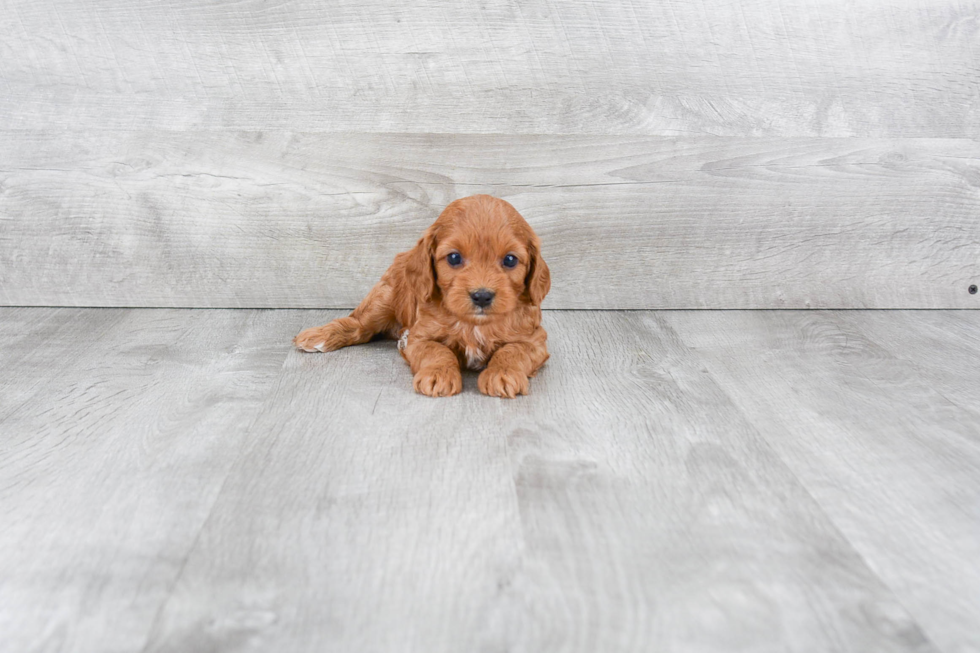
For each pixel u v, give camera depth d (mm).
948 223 2750
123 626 1147
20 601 1196
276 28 2494
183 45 2504
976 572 1307
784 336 2514
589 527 1414
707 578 1275
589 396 2006
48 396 1952
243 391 2002
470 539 1370
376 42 2518
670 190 2660
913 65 2617
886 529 1429
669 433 1799
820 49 2588
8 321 2523
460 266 1975
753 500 1518
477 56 2537
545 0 2496
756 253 2734
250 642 1117
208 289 2689
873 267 2779
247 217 2631
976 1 2570
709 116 2615
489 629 1150
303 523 1410
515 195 2650
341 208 2635
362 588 1237
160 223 2627
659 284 2746
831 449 1737
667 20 2531
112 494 1498
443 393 1980
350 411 1890
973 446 1765
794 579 1277
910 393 2062
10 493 1493
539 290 2072
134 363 2184
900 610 1207
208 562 1297
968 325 2660
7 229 2617
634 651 1111
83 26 2477
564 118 2594
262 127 2564
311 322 2580
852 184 2691
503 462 1646
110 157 2566
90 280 2670
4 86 2518
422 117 2578
